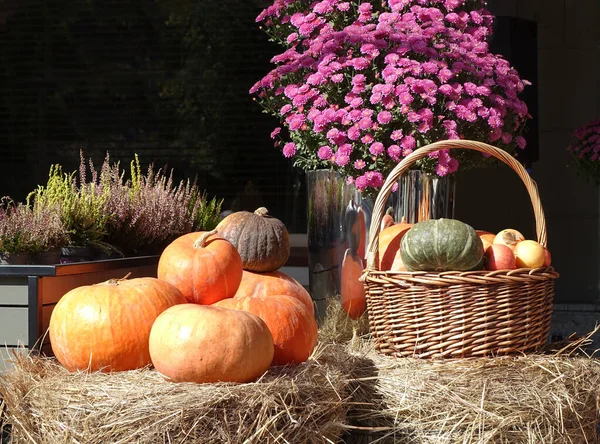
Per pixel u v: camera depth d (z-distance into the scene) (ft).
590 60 19.39
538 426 7.24
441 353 7.82
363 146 9.44
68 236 9.30
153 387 6.25
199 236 8.12
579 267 19.52
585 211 19.45
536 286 7.88
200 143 16.84
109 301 7.06
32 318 8.21
